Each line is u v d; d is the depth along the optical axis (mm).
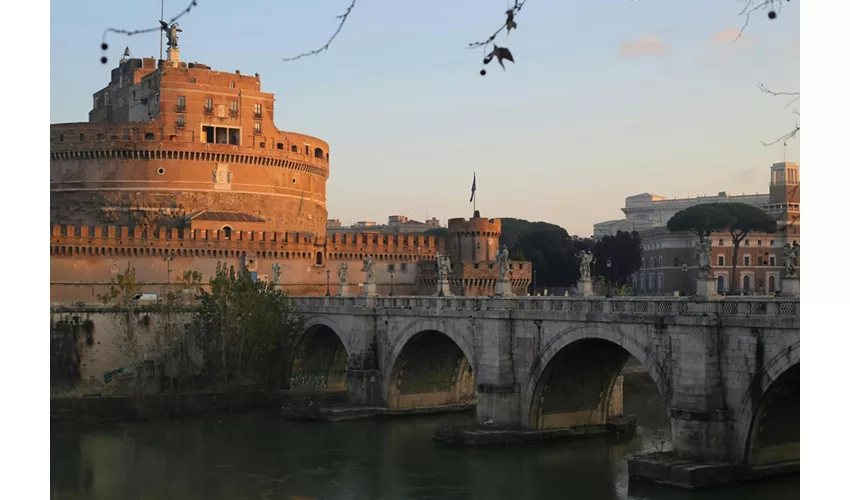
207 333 101062
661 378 61406
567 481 63188
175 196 136500
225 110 142250
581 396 76375
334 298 102312
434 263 148125
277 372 103750
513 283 149750
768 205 143250
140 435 83000
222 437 81938
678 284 164875
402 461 71062
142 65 158875
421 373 93000
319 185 159000
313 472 68312
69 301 116000
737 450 56812
